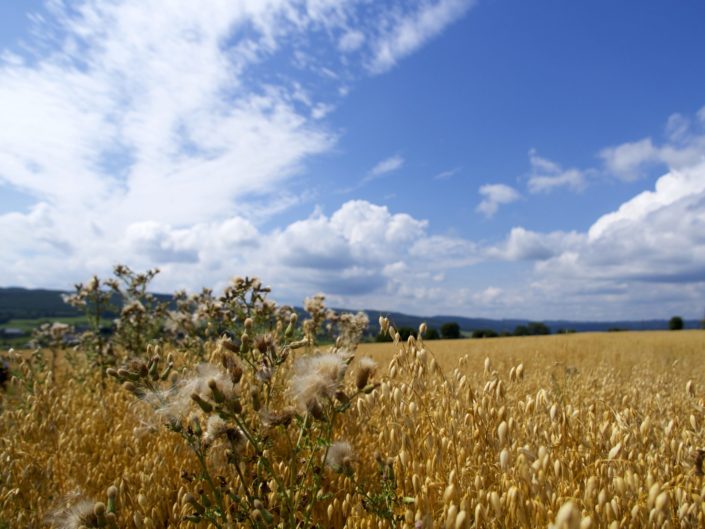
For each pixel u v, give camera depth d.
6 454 3.43
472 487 2.41
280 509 2.51
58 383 6.36
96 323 7.76
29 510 3.10
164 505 3.08
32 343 8.66
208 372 2.46
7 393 5.28
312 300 5.76
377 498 2.36
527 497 2.14
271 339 2.88
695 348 18.64
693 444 2.86
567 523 1.56
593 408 3.36
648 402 4.33
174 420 2.38
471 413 2.79
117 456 3.69
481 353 13.23
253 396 2.51
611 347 18.58
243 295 4.00
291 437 3.58
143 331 7.81
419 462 2.76
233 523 2.50
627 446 2.71
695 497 2.07
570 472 2.27
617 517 1.95
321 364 2.51
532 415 2.92
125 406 4.62
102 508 2.05
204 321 5.79
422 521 1.91
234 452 2.45
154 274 8.09
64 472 3.51
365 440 3.58
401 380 3.52
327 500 2.95
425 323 3.17
